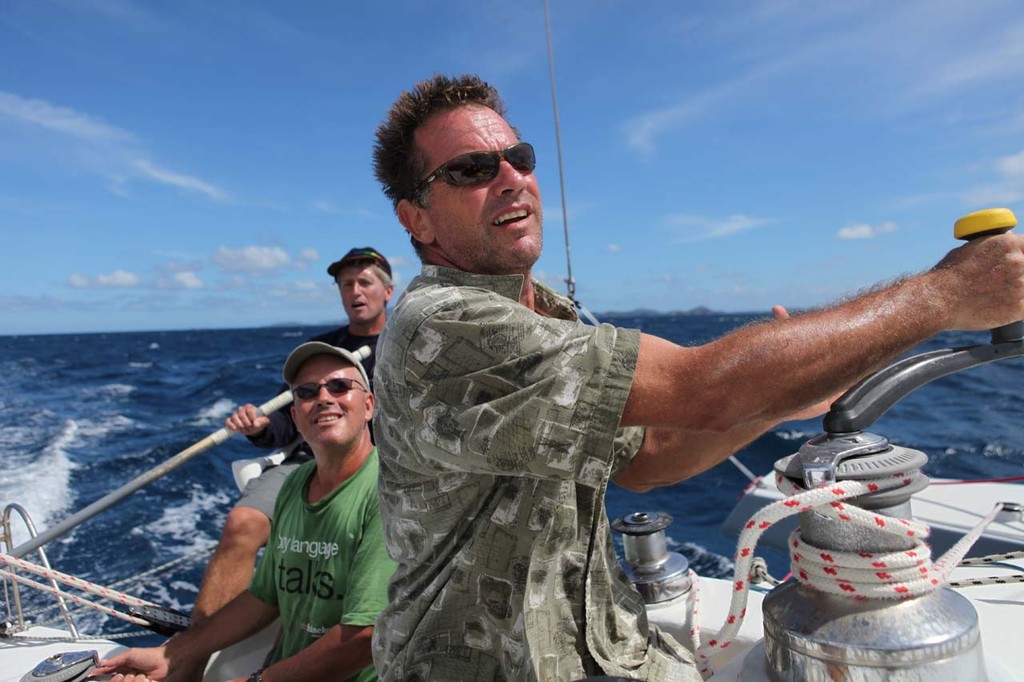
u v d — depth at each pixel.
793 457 0.94
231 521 2.78
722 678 1.02
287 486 2.48
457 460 1.09
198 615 2.68
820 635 0.83
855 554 0.83
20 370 29.25
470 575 1.22
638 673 1.27
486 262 1.41
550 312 1.62
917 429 10.12
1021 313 0.92
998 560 1.59
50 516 7.03
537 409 1.01
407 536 1.33
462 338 1.08
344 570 2.17
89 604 2.53
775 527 2.68
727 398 0.96
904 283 0.99
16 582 2.68
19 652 2.48
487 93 1.47
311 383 2.27
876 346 0.94
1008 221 0.94
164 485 8.07
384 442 1.31
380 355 1.24
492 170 1.37
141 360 36.44
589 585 1.25
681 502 6.43
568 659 1.20
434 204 1.42
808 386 0.94
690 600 1.78
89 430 13.05
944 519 2.20
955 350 0.93
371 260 4.08
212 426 13.10
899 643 0.79
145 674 2.22
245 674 2.44
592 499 1.25
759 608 1.75
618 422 1.00
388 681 1.31
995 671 0.93
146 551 5.60
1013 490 2.37
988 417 10.77
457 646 1.24
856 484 0.82
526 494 1.21
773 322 1.00
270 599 2.40
